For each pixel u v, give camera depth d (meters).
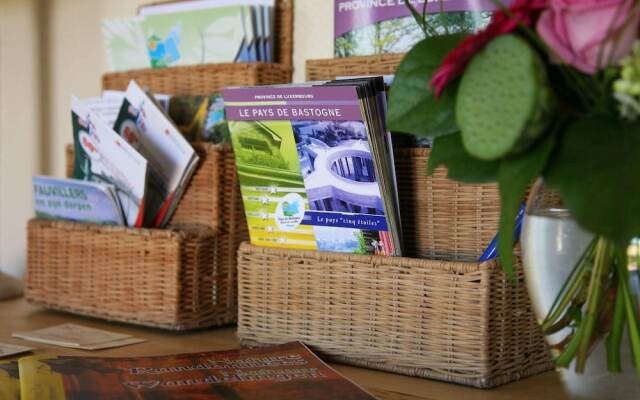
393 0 1.12
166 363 0.90
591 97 0.64
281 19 1.30
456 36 0.74
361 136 0.91
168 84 1.33
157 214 1.19
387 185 0.92
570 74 0.65
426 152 0.99
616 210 0.58
